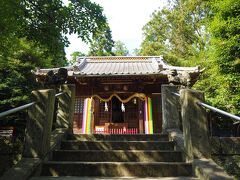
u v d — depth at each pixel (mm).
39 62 15133
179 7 21922
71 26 6219
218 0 9734
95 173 3625
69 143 4668
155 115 11414
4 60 10617
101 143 4645
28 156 3625
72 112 5598
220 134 12734
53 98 4191
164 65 12406
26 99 13734
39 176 3494
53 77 4660
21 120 13164
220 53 9203
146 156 4137
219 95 11570
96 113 11789
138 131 11484
